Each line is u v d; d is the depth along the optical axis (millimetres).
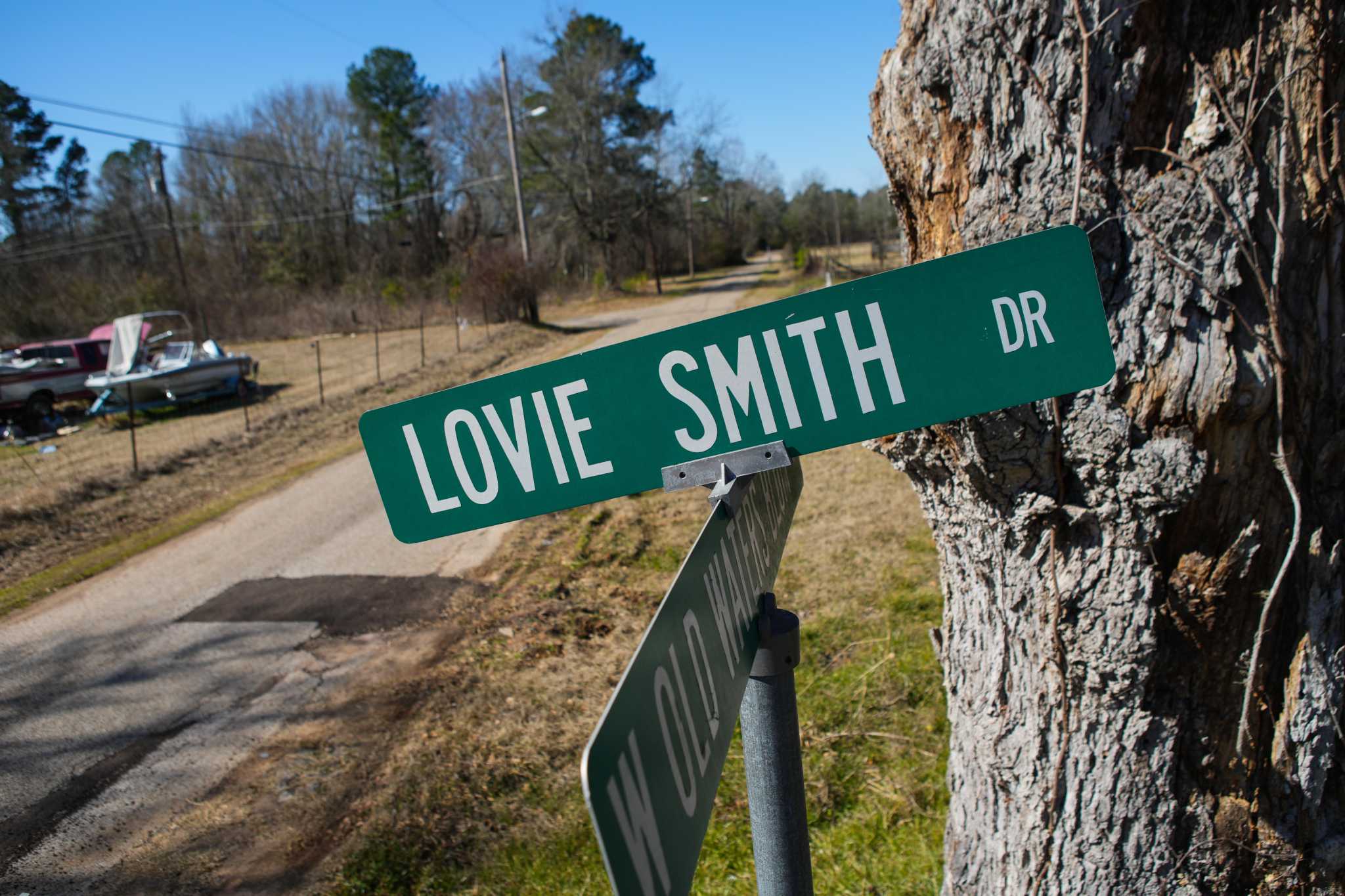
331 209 49625
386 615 6609
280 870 3830
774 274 46125
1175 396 1567
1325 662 1738
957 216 1773
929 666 4641
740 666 985
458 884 3609
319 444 12961
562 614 6203
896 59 1861
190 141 47344
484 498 1270
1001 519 1812
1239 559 1656
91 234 44156
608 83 43750
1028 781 1978
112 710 5438
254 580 7613
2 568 8133
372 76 49938
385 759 4590
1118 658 1752
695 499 8773
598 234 44062
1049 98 1593
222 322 35031
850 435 1142
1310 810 1794
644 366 1175
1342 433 1662
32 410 16438
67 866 4000
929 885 3031
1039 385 1100
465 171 50938
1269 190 1531
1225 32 1533
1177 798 1827
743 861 3416
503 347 22984
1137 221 1567
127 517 9656
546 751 4496
